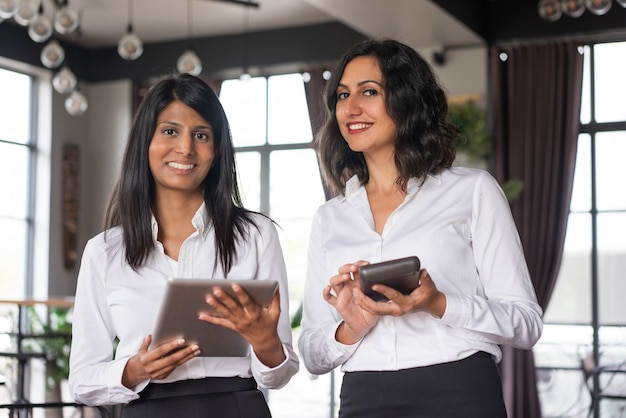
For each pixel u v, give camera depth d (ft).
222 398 7.00
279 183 29.35
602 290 25.38
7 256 29.19
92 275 7.29
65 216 30.53
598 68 25.76
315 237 7.96
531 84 25.75
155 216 7.39
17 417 16.80
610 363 25.12
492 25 26.40
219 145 7.41
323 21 28.73
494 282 7.33
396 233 7.45
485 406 7.05
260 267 7.45
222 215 7.35
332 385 27.89
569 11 20.63
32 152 30.17
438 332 7.14
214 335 6.59
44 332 26.53
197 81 7.30
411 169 7.48
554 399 25.38
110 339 7.36
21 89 29.86
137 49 21.54
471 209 7.45
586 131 25.72
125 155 7.33
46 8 26.89
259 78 29.89
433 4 22.31
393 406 7.19
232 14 28.14
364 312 7.13
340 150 8.11
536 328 7.19
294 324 24.89
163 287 7.14
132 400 6.95
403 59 7.59
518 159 25.73
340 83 7.77
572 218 25.72
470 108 25.39
